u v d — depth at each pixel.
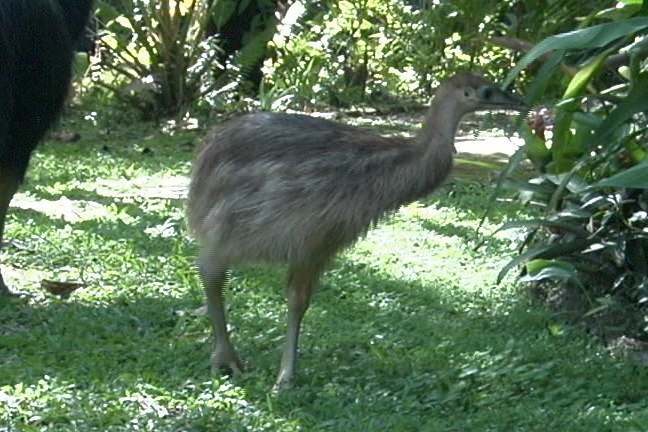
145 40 22.11
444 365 8.58
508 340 9.17
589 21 8.69
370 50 25.27
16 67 9.66
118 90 22.06
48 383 7.79
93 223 12.84
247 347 8.98
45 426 7.07
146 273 10.98
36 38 9.73
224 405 7.48
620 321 9.39
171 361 8.50
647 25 6.94
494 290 10.74
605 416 7.43
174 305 10.01
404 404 7.67
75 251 11.61
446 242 12.55
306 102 24.44
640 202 9.30
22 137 10.04
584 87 7.98
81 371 8.17
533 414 7.46
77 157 17.81
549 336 9.34
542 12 17.98
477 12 22.25
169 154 18.56
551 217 9.95
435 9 24.00
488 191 15.23
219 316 8.26
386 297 10.53
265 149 7.76
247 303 10.19
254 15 24.78
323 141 7.71
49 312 9.66
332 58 25.41
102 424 7.11
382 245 12.34
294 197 7.65
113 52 22.64
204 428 7.11
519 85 19.52
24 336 8.96
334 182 7.64
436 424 7.26
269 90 24.30
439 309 10.23
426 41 24.61
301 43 24.88
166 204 14.20
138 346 8.86
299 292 8.00
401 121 23.17
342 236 7.79
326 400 7.73
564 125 8.14
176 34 22.17
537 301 10.41
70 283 10.39
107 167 16.98
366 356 8.80
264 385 8.02
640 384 8.23
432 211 14.10
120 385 7.80
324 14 25.52
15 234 12.09
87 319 9.45
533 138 9.59
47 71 9.88
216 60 23.25
